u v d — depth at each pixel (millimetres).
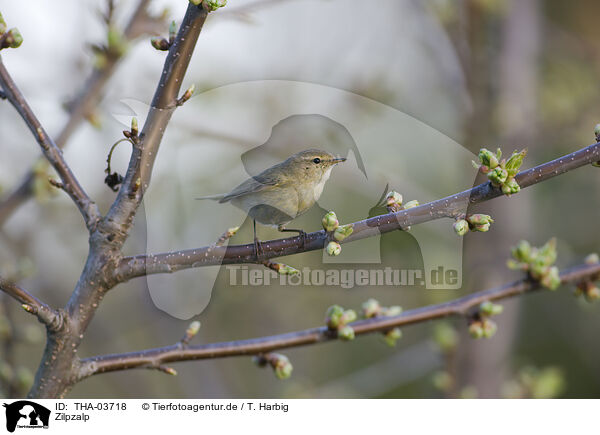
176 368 11367
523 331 14859
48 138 5332
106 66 7523
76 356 5285
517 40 11508
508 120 10812
